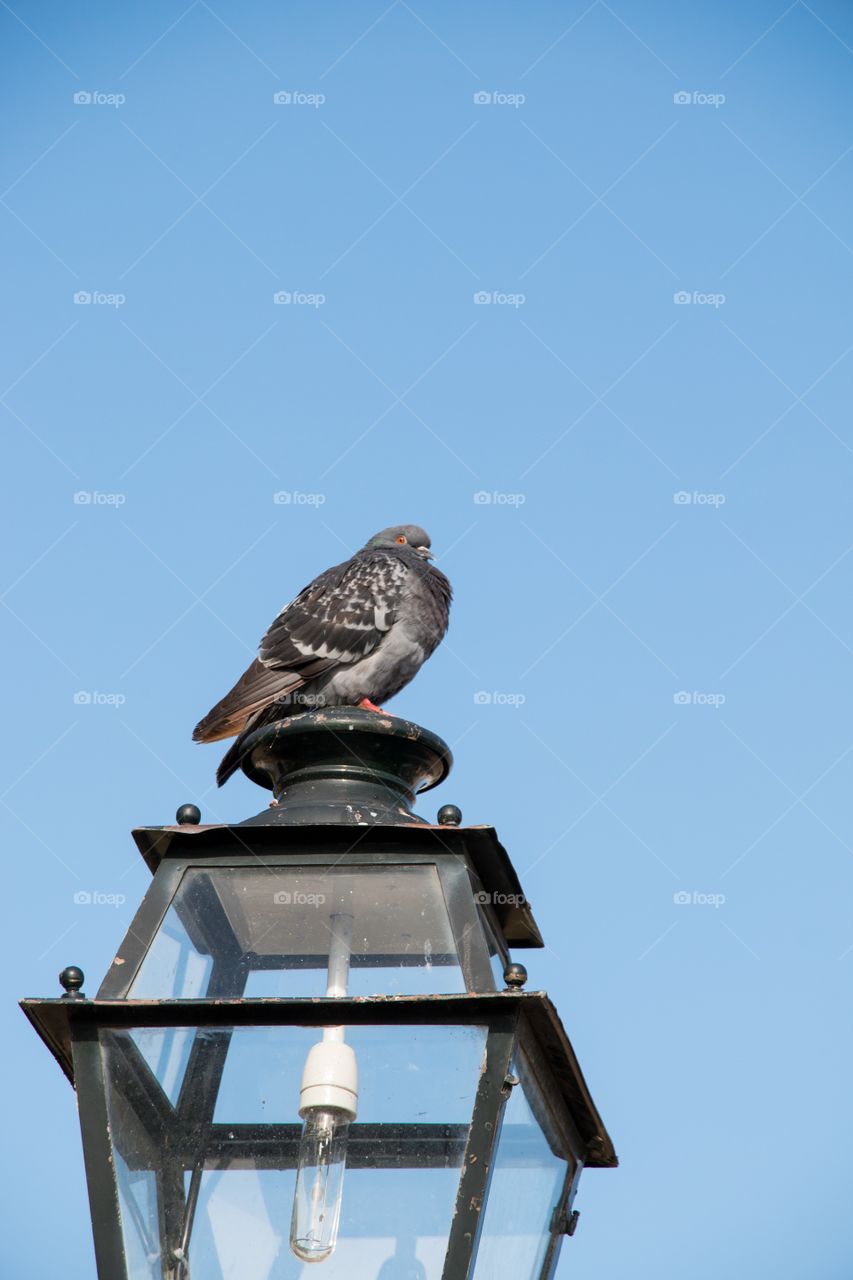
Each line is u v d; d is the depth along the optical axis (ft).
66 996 21.22
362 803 25.76
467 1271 19.11
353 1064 20.97
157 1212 20.61
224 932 22.98
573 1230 24.38
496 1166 20.68
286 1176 20.83
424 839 23.50
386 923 22.77
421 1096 20.59
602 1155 24.59
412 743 26.99
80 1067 20.71
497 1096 20.18
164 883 23.32
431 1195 20.13
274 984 22.49
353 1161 20.51
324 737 26.73
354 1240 20.11
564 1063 22.59
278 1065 21.20
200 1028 21.25
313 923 22.91
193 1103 21.11
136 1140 20.77
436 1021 20.98
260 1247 20.42
